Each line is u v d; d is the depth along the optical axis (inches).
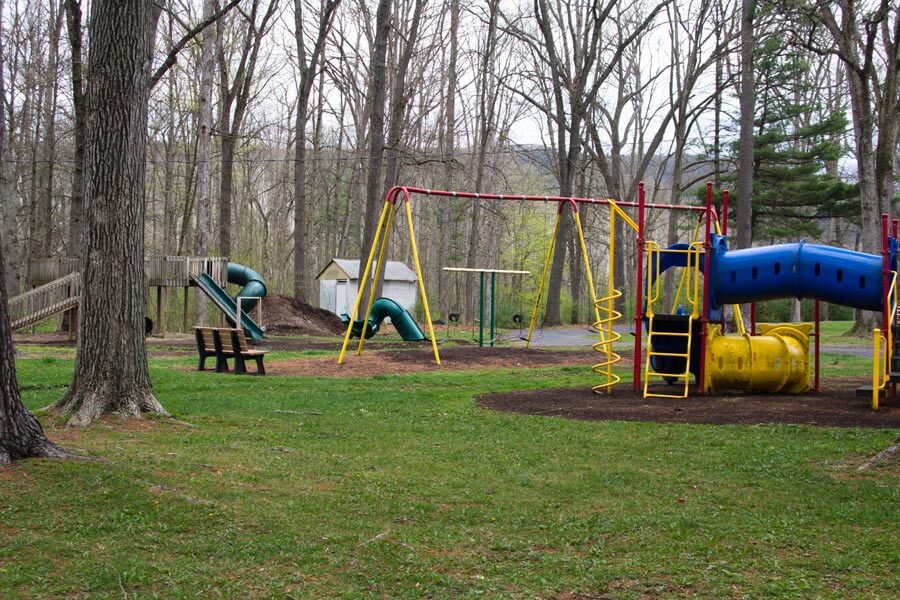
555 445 363.6
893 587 188.1
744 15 1208.2
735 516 248.2
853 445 346.0
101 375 390.0
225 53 1754.4
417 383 623.8
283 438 377.1
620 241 1873.8
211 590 187.6
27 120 1553.9
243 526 231.8
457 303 2112.5
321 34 1470.2
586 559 212.7
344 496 269.4
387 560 209.5
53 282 986.7
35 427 278.1
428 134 2032.5
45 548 206.2
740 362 529.0
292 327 1366.9
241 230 2196.1
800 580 193.6
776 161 1676.9
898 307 493.4
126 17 381.4
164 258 1151.0
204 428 392.8
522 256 2401.6
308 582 195.3
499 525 241.8
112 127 384.8
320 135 1892.2
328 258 2342.5
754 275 524.1
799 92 1704.0
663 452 344.5
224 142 1443.2
